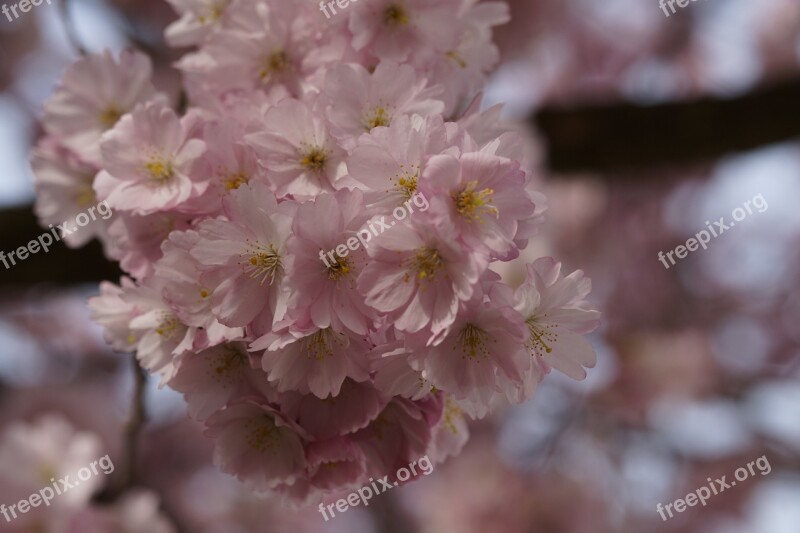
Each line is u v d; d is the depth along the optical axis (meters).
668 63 2.07
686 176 2.12
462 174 0.68
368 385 0.70
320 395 0.69
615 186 2.13
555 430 1.74
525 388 0.71
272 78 0.74
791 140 1.12
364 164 0.69
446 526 1.71
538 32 1.86
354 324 0.69
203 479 1.99
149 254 0.73
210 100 0.74
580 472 1.75
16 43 1.93
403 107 0.71
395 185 0.69
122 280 0.73
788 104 1.10
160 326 0.73
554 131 1.19
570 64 2.16
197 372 0.71
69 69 0.79
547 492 1.71
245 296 0.70
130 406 0.88
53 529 1.02
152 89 0.80
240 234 0.70
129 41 1.36
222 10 0.78
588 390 1.76
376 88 0.71
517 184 0.69
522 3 1.80
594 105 1.19
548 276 0.71
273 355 0.69
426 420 0.72
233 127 0.72
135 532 1.04
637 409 1.76
